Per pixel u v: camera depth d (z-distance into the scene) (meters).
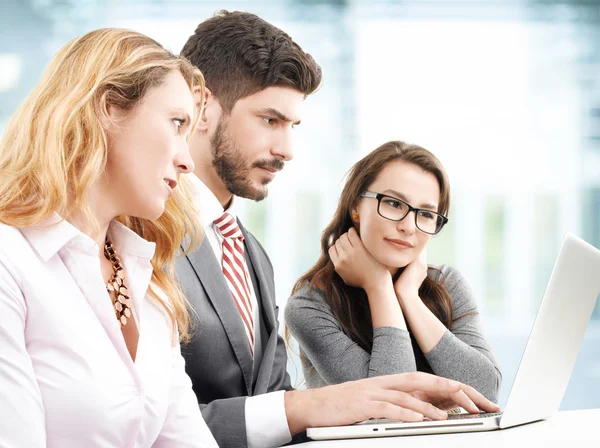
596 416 1.46
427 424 1.30
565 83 5.45
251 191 1.79
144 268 1.21
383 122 5.31
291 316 1.92
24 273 0.99
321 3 5.30
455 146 5.36
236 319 1.60
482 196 5.37
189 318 1.52
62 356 1.00
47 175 1.01
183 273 1.55
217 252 1.72
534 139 5.40
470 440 1.20
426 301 2.02
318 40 5.28
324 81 5.27
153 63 1.09
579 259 1.37
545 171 5.40
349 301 1.93
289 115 1.76
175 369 1.27
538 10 5.45
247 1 5.22
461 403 1.39
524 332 5.18
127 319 1.18
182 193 1.38
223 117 1.75
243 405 1.44
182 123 1.14
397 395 1.36
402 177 1.90
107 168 1.08
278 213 5.12
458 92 5.37
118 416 1.04
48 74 1.07
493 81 5.40
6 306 0.96
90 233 1.09
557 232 5.39
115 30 1.11
